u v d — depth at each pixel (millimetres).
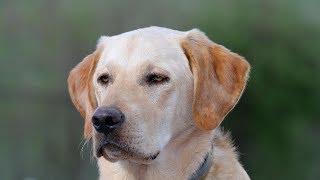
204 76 5938
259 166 27781
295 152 28141
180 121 5891
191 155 5926
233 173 6023
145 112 5652
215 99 5949
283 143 28359
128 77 5766
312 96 28922
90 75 6219
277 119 28719
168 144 5895
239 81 6047
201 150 5941
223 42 28328
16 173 24719
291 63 28922
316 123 29141
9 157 26312
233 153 6160
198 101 5891
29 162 25359
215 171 5984
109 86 5848
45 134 28000
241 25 28609
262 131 28250
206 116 5891
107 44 6125
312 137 28938
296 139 28609
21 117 29719
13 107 30422
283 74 28625
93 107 6215
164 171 5910
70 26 30156
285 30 28938
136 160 5660
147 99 5719
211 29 28516
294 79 28797
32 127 29141
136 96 5684
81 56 30312
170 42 5977
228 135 6289
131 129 5535
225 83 6012
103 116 5477
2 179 24172
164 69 5805
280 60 28625
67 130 27828
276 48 28734
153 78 5797
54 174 24547
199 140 5941
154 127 5707
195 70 5918
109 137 5523
